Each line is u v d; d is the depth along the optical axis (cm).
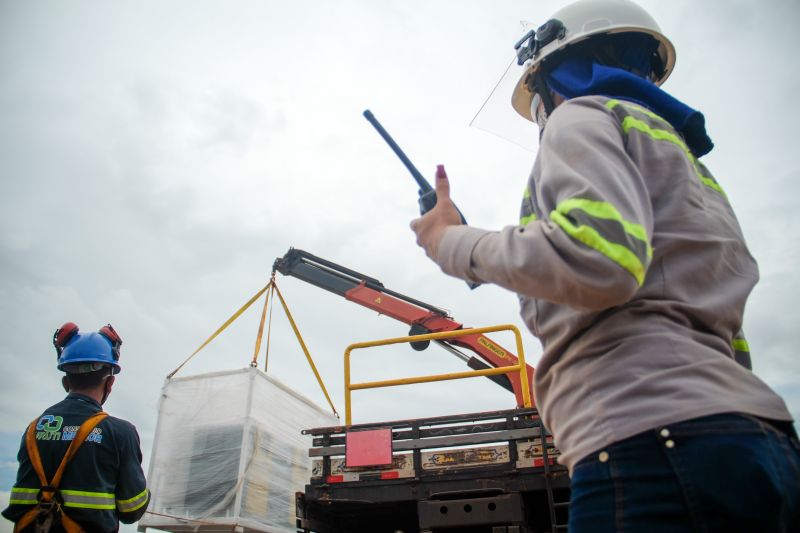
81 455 330
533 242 107
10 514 322
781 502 95
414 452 424
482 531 405
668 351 108
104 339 380
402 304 983
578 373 115
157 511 515
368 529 488
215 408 553
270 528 534
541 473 399
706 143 147
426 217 138
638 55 170
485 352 895
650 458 101
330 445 443
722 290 118
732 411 101
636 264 100
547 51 168
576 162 116
